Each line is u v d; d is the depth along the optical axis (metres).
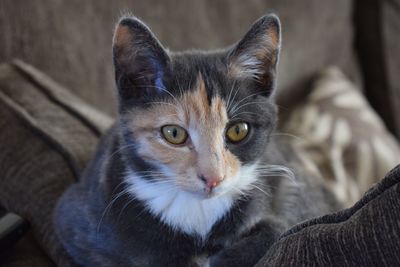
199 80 0.46
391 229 0.35
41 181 0.51
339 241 0.36
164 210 0.46
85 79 0.68
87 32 0.68
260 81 0.48
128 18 0.45
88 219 0.47
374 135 0.78
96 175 0.48
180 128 0.46
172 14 0.74
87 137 0.55
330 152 0.74
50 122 0.55
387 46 0.95
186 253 0.46
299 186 0.52
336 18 0.90
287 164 0.53
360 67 0.98
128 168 0.47
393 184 0.36
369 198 0.37
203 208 0.46
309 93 0.85
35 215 0.49
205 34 0.77
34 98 0.57
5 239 0.47
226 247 0.46
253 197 0.47
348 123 0.78
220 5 0.77
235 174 0.46
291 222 0.48
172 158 0.46
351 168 0.74
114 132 0.50
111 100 0.71
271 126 0.49
